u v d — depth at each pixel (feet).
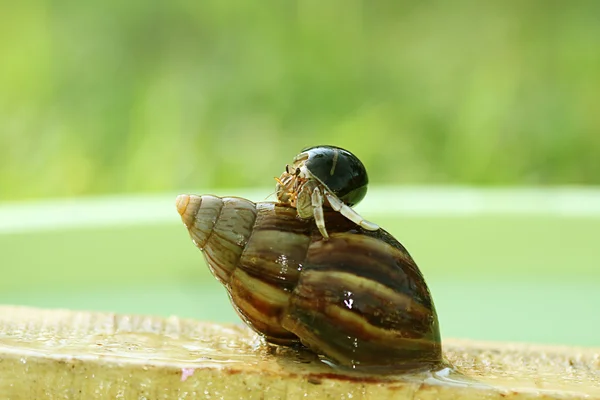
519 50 6.01
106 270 2.60
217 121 5.62
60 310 2.02
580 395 1.81
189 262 2.64
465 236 2.74
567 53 5.98
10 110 5.42
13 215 2.64
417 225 2.73
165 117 5.55
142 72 5.82
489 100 5.73
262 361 1.86
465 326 2.35
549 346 1.97
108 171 5.26
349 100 5.83
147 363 1.84
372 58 6.04
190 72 5.86
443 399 1.82
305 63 5.93
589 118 5.65
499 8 6.15
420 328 1.84
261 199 2.87
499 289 2.56
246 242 1.87
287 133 5.61
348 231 1.86
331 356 1.85
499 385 1.83
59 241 2.57
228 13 6.05
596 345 2.27
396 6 6.21
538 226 2.73
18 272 2.55
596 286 2.57
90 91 5.65
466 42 6.09
